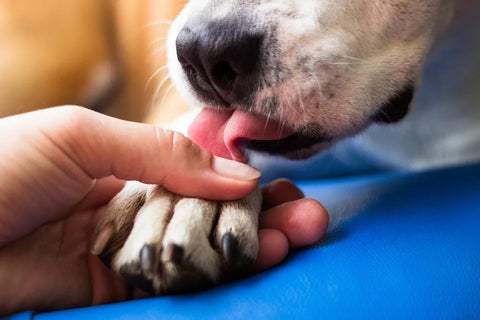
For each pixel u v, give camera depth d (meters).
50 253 0.25
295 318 0.19
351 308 0.19
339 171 0.48
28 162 0.23
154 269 0.21
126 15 0.70
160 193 0.24
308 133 0.29
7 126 0.24
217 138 0.28
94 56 0.74
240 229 0.23
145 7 0.67
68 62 0.73
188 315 0.20
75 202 0.25
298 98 0.28
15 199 0.23
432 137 0.48
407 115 0.33
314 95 0.28
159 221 0.22
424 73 0.43
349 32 0.29
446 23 0.36
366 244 0.23
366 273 0.21
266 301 0.20
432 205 0.27
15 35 0.72
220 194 0.24
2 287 0.24
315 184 0.38
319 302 0.20
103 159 0.24
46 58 0.72
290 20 0.28
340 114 0.29
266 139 0.29
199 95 0.29
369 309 0.19
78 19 0.74
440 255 0.22
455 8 0.37
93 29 0.75
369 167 0.48
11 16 0.72
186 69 0.29
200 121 0.29
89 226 0.27
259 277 0.22
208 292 0.21
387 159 0.48
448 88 0.44
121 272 0.22
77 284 0.26
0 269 0.24
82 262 0.26
